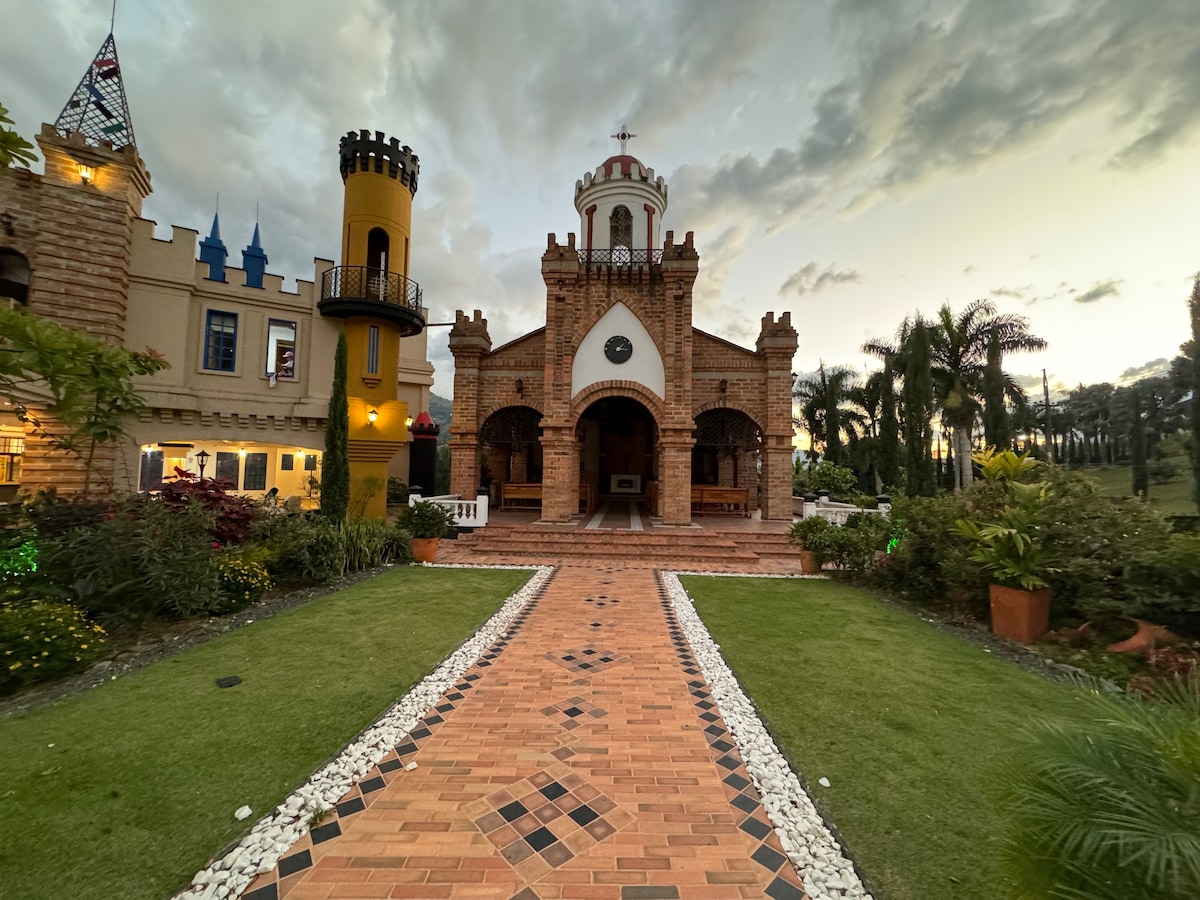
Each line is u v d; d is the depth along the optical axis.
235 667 5.63
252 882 2.71
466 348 18.36
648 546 13.57
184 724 4.34
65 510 8.66
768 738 4.23
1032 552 6.70
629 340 15.98
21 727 4.25
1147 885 1.76
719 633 7.02
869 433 32.28
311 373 19.22
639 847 3.03
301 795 3.41
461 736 4.29
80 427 8.54
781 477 17.84
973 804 3.36
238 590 7.85
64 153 14.84
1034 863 2.01
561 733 4.36
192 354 17.17
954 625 7.49
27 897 2.56
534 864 2.89
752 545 13.84
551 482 15.66
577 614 7.89
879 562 10.08
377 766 3.82
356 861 2.88
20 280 14.92
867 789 3.54
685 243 15.76
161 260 16.55
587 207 19.27
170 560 7.14
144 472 19.47
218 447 21.98
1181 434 33.09
